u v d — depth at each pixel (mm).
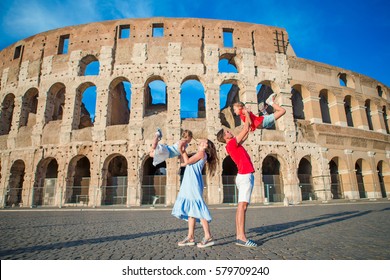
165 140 32375
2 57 42031
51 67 37125
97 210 22609
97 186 30891
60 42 38812
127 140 32438
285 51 38812
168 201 30203
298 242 6707
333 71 41500
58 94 40250
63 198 31125
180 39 36375
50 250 6008
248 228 9586
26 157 33938
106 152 32219
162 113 34281
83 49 36844
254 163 32938
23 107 37375
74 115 34469
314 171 35500
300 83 38250
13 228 10086
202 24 37406
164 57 35625
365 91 44062
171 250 5969
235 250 5902
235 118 40906
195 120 33875
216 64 35875
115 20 37625
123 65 35469
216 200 30344
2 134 38781
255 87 35812
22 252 5801
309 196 34156
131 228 10023
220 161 31953
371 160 39938
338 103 40094
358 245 6258
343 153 37969
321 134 36531
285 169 34000
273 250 5852
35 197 32094
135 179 31062
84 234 8461
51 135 34062
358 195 36750
